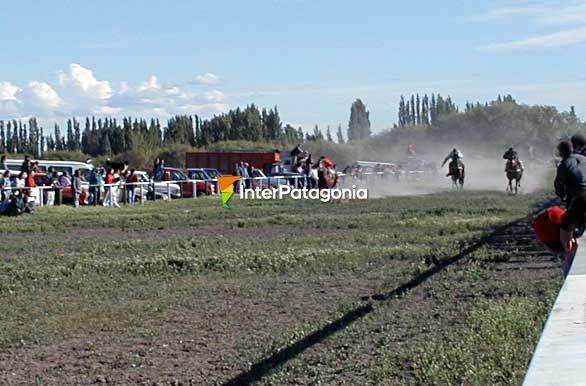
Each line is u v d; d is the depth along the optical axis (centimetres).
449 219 3862
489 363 1219
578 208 1761
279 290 2077
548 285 1864
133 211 4844
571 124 14988
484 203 4916
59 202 5391
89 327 1686
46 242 3256
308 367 1287
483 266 2264
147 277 2334
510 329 1408
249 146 14050
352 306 1792
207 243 3108
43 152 14275
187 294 2048
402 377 1211
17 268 2491
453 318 1591
